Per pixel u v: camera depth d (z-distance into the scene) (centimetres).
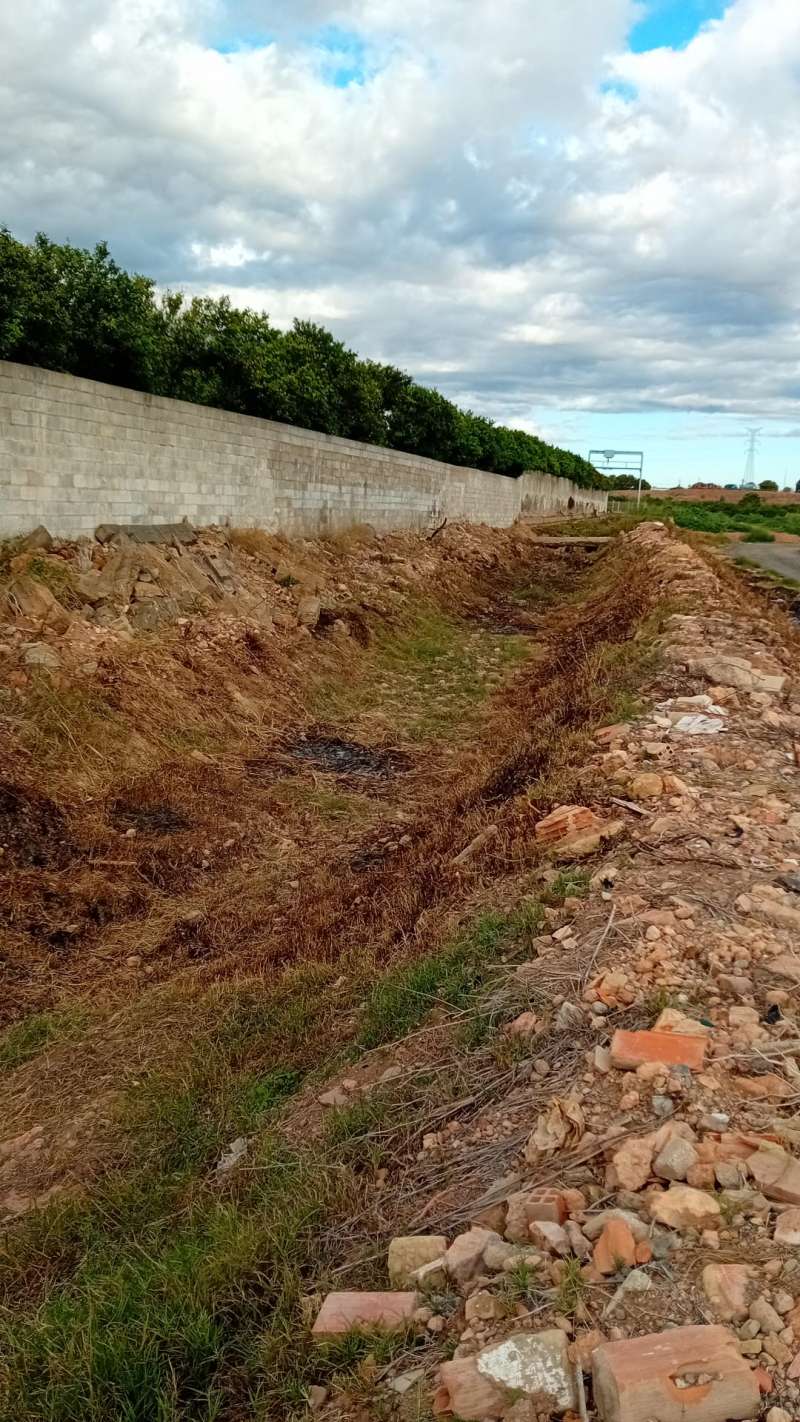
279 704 1012
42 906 593
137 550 1079
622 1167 262
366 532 1944
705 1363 192
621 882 454
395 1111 333
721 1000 351
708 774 615
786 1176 253
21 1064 468
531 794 628
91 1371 238
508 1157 289
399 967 452
